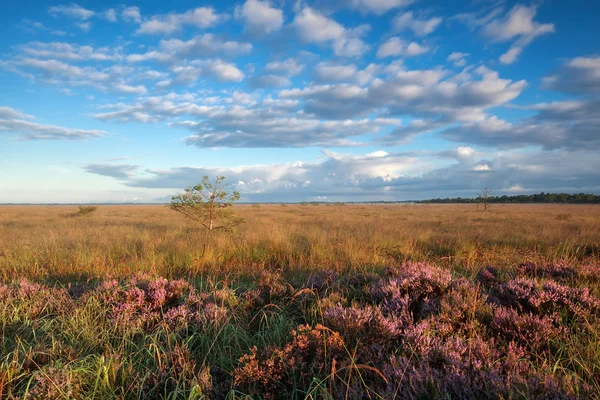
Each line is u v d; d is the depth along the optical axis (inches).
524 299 171.5
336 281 223.9
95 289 201.0
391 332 133.1
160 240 443.2
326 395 96.3
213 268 307.0
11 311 172.9
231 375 114.7
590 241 435.8
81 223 844.0
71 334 148.0
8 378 111.3
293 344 124.4
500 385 92.4
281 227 590.2
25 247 360.8
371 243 409.4
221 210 543.5
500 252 388.8
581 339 136.3
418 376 98.0
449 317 148.3
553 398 89.4
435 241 475.8
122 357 130.3
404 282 185.9
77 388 109.1
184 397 103.2
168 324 156.9
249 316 178.5
